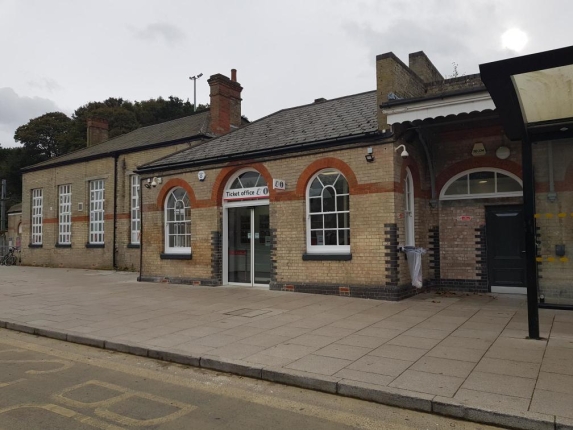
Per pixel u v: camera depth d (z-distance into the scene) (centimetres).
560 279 793
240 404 473
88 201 2289
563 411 410
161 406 468
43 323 858
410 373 522
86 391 515
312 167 1156
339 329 753
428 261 1178
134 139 2314
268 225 1283
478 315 852
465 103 916
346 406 464
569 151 771
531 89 625
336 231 1138
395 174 1040
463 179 1159
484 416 416
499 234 1118
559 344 636
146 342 693
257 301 1048
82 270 2133
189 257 1405
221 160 1332
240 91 2088
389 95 1025
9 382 548
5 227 3581
